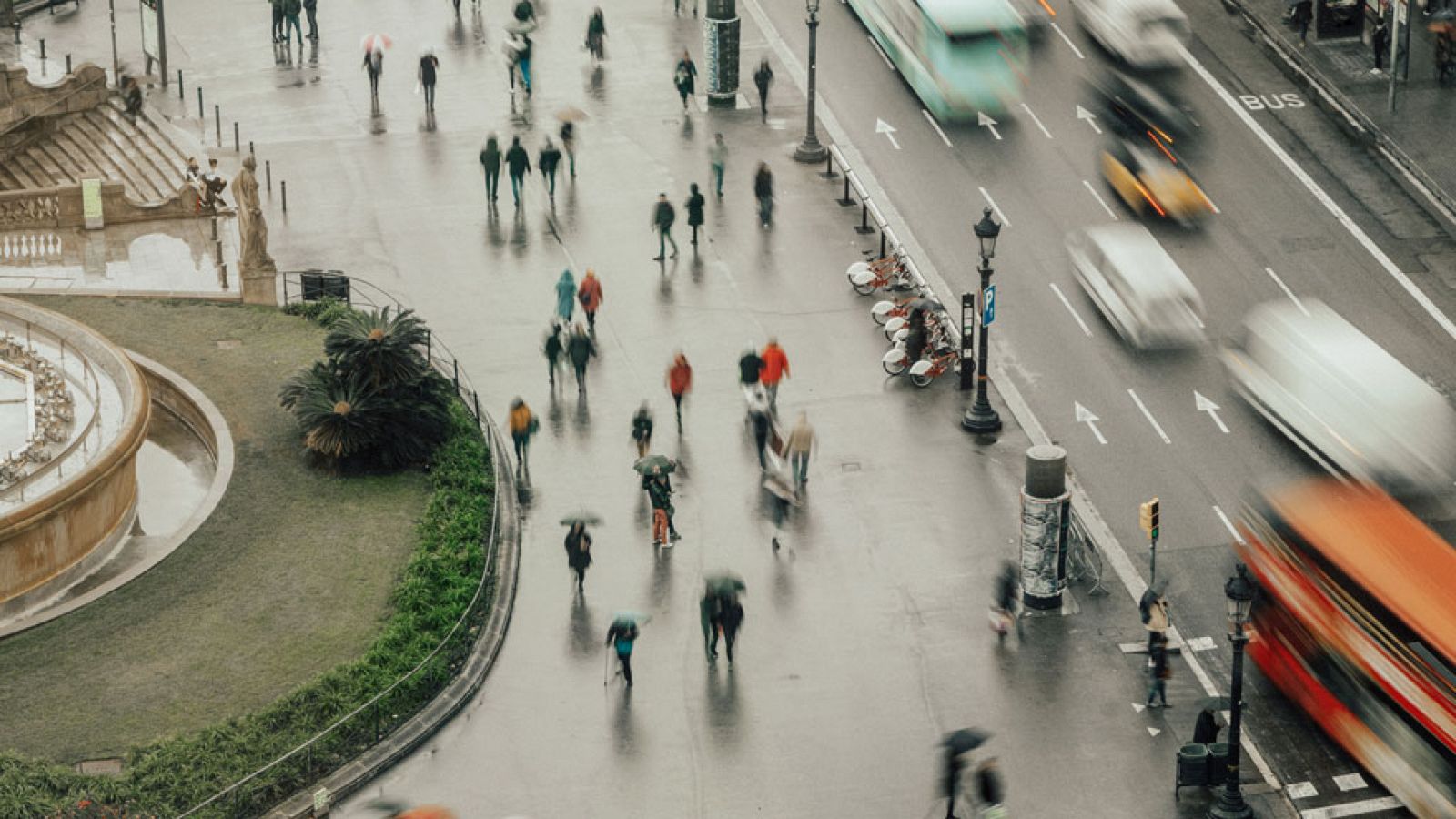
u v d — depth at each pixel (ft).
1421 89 355.56
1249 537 233.96
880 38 374.02
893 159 342.44
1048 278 309.01
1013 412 280.10
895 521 258.98
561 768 220.43
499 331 302.04
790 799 215.92
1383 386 266.77
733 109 362.33
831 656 236.43
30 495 239.91
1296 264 312.29
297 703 220.02
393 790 216.95
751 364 278.46
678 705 229.25
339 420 260.83
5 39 388.57
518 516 260.83
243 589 239.09
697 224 317.01
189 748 212.64
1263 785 216.54
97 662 226.17
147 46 372.79
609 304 307.58
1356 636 213.05
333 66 380.99
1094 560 246.88
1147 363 289.33
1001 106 352.08
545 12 400.26
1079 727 225.56
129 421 250.98
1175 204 321.52
